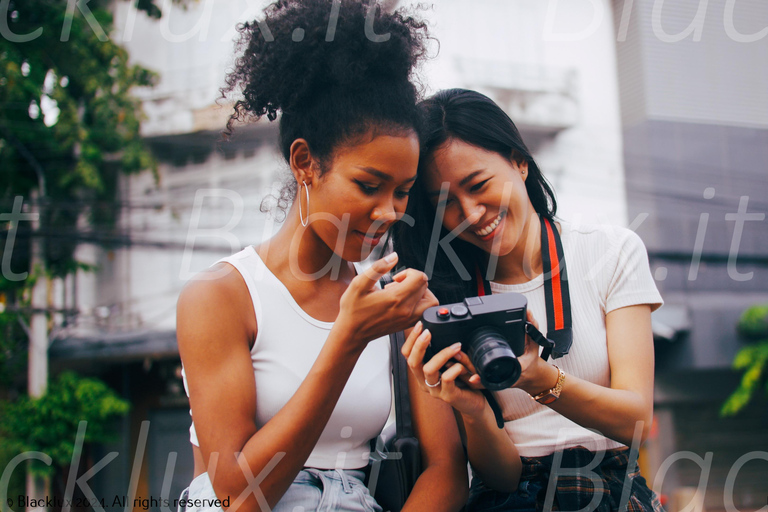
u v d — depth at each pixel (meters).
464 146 1.19
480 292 1.34
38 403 5.23
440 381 0.97
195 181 6.14
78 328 6.27
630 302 1.24
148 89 6.16
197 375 0.98
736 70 6.84
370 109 0.95
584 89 6.81
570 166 6.79
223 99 1.24
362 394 1.10
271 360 1.04
